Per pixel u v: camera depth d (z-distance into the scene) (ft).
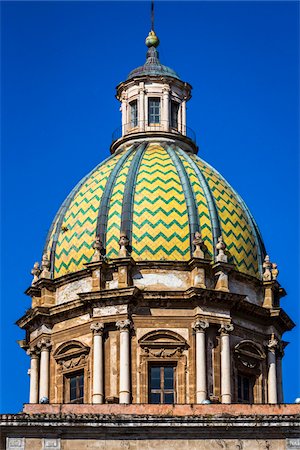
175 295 545.44
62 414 465.88
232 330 547.08
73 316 557.33
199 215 572.10
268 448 465.06
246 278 569.64
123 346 536.42
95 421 465.06
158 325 542.16
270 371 561.84
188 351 540.11
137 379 534.37
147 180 580.30
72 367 550.36
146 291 545.03
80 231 576.20
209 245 566.36
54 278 574.97
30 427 464.24
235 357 549.13
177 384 535.60
